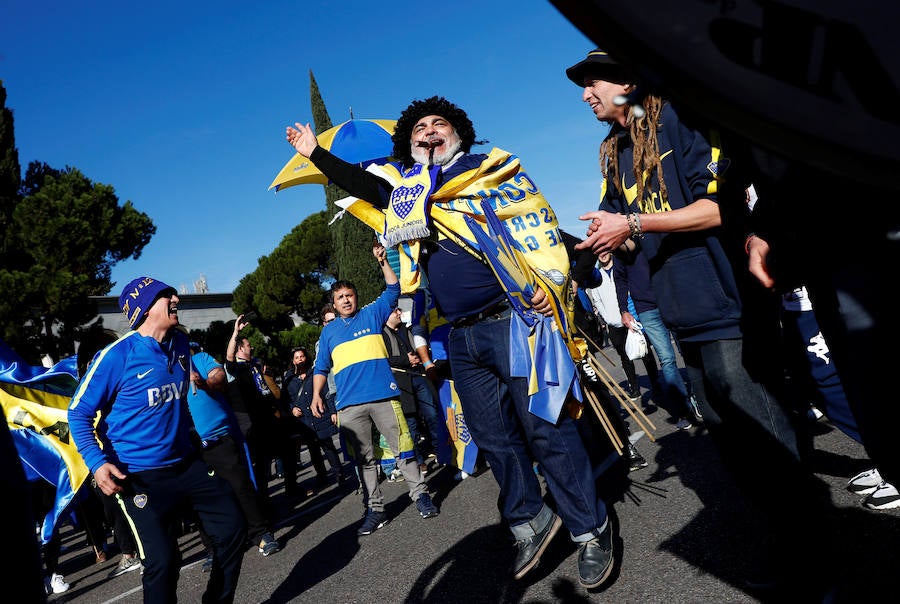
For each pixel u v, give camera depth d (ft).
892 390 3.66
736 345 7.00
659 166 7.28
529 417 9.27
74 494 16.81
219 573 10.74
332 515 20.71
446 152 10.47
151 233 79.36
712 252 7.04
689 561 8.86
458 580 10.99
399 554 13.75
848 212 3.45
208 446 17.26
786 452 6.89
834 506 9.71
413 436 24.94
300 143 11.43
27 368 17.53
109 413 10.25
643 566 9.15
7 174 78.28
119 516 20.45
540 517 9.77
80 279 66.74
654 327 17.88
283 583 13.98
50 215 69.67
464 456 14.89
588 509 8.93
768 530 9.07
